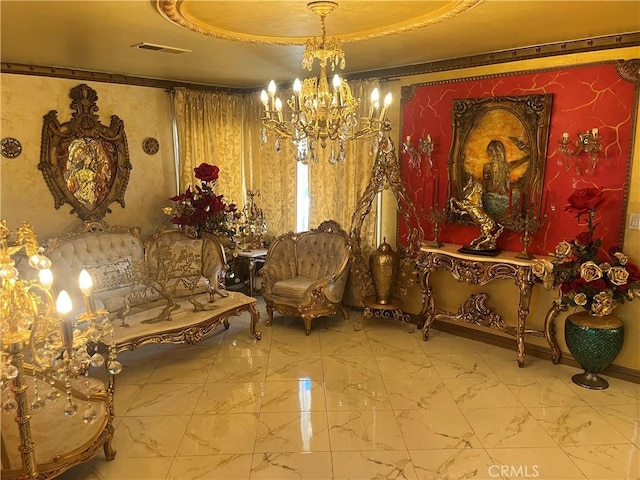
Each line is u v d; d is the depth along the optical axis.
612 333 3.56
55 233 4.85
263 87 6.05
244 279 6.27
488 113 4.25
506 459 2.83
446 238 4.75
